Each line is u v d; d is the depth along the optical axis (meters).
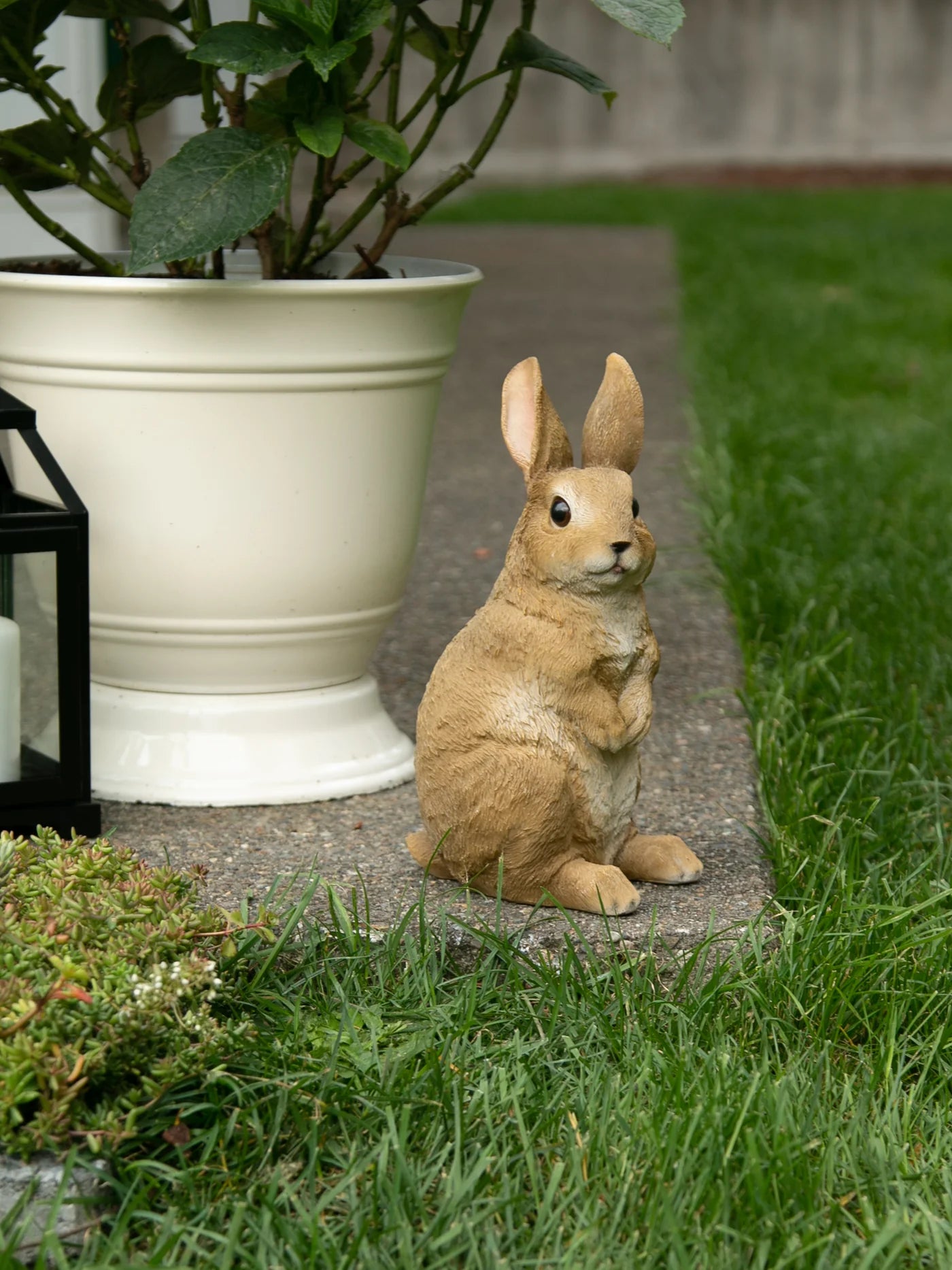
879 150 12.19
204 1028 2.08
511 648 2.22
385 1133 2.07
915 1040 2.17
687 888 2.29
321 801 2.43
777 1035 2.15
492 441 3.71
